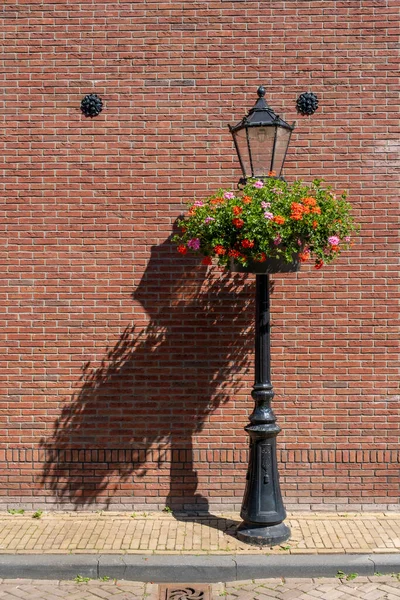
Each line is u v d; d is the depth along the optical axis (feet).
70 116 22.09
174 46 22.08
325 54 22.00
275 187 18.61
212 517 21.53
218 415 22.03
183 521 21.18
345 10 21.95
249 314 22.03
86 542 19.49
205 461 22.04
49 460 22.15
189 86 21.98
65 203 22.11
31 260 22.12
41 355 22.16
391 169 22.04
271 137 18.79
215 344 22.03
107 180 22.08
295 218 17.76
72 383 22.16
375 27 21.94
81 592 17.56
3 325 22.13
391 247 22.02
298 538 19.81
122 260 22.09
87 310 22.12
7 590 17.62
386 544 19.43
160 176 22.07
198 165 22.02
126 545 19.30
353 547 19.20
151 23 22.08
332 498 22.04
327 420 22.08
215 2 22.03
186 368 22.06
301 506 22.04
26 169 22.12
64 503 22.08
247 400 22.04
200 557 18.56
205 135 22.00
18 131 22.11
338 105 22.04
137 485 22.06
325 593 17.42
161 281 22.08
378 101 22.00
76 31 22.02
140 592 17.60
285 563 18.30
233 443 22.02
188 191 22.07
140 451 22.07
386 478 22.08
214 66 22.08
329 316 21.98
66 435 22.13
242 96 22.07
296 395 22.00
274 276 22.11
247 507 19.69
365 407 22.06
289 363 22.02
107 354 22.13
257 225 17.72
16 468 22.15
